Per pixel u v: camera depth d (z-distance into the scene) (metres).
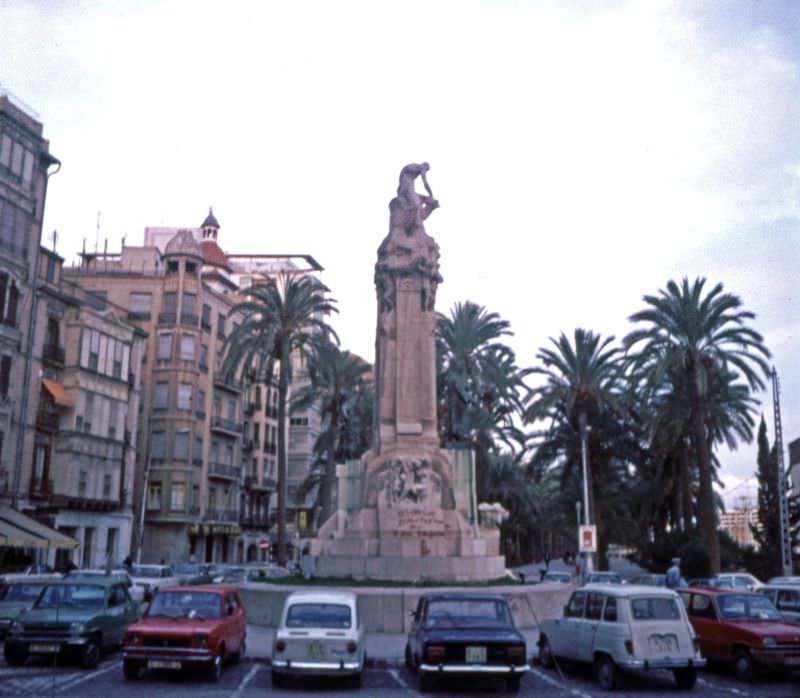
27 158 48.22
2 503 45.81
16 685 16.11
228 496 74.38
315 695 15.38
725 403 48.97
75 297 56.28
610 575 36.62
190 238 69.94
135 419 60.50
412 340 30.25
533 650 20.75
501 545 76.94
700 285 42.44
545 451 52.75
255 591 25.23
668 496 60.41
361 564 27.30
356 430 54.09
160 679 16.97
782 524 46.25
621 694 15.88
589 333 48.75
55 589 19.97
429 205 31.98
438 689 16.00
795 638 17.59
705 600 19.34
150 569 36.56
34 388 49.41
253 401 82.88
